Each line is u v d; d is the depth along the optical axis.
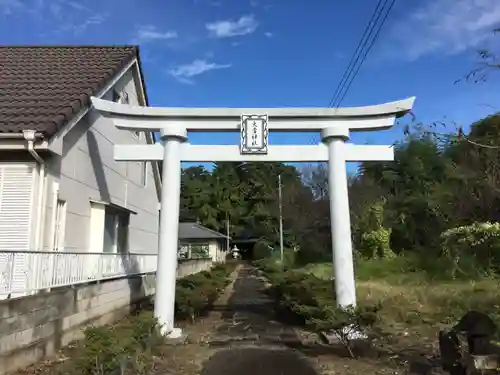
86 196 10.39
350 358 7.16
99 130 11.31
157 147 9.57
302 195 39.41
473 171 13.02
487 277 15.91
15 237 7.97
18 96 9.60
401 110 9.37
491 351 5.07
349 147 9.59
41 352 6.53
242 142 9.45
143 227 15.30
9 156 8.20
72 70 11.40
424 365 6.47
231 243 60.94
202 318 12.08
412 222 25.48
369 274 20.88
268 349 8.09
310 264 29.58
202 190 60.53
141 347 6.61
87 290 8.48
